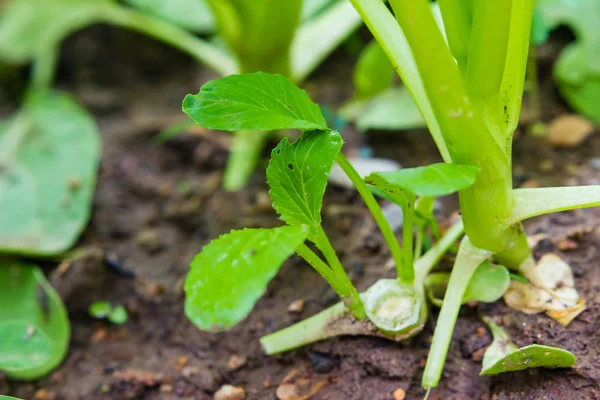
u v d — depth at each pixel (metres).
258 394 0.63
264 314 0.66
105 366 0.67
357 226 0.69
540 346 0.58
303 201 0.58
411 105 0.72
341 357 0.63
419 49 0.54
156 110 0.87
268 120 0.58
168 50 0.95
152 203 0.74
